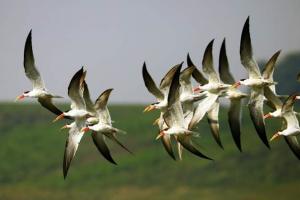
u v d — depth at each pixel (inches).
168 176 3095.5
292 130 1109.7
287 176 3014.3
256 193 2878.9
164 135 1212.5
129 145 3467.0
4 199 2960.1
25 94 1154.7
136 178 3105.3
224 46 1130.7
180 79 1181.7
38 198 2965.1
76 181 3134.8
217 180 3034.0
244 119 3494.1
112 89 1135.6
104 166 3253.0
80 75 1115.9
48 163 3373.5
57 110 1155.3
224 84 1136.8
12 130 3772.1
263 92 1086.4
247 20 1065.5
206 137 3373.5
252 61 1076.5
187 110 1173.1
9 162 3373.5
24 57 1147.9
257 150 3238.2
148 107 1221.1
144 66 1230.9
